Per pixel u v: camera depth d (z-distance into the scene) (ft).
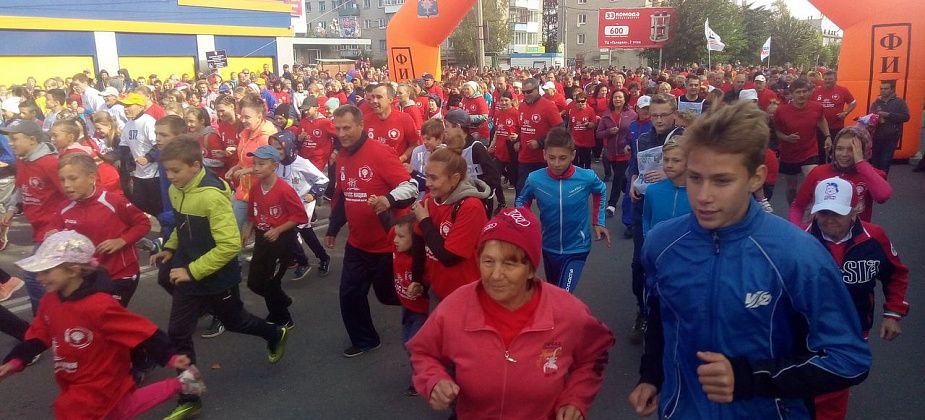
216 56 96.17
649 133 20.61
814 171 14.08
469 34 205.57
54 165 16.69
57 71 95.86
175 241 13.96
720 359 6.18
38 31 92.73
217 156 23.76
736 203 6.03
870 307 10.66
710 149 5.95
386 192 14.73
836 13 40.47
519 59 197.57
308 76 91.15
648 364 7.43
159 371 15.40
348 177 14.82
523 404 7.54
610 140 30.78
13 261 24.82
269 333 14.76
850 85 40.83
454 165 11.43
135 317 10.34
